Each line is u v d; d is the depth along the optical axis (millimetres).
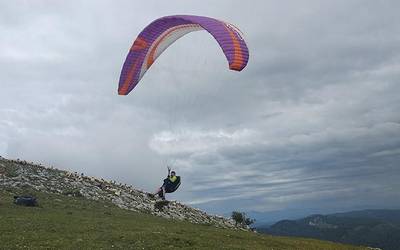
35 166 71125
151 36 35938
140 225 42375
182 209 72312
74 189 64000
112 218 46625
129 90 38125
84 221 40938
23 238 31109
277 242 46906
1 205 44844
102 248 30625
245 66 29984
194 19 32656
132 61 36875
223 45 30344
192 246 34500
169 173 31953
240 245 39062
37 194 55438
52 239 31750
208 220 70438
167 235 36625
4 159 69812
